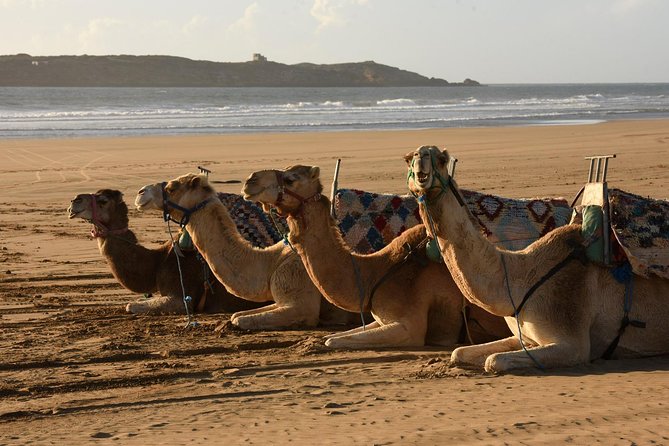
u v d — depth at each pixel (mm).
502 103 120312
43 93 189500
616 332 9109
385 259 10320
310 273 10117
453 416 6840
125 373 9242
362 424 6742
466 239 8500
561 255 9008
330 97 185750
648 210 9258
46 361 9859
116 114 79812
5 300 13742
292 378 8758
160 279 12977
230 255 11562
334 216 11570
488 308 8812
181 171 31500
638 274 9062
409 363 9406
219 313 12703
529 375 8500
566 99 149125
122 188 27500
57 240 19656
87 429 7109
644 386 7727
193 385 8656
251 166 32875
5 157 36875
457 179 28531
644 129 52188
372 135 48281
